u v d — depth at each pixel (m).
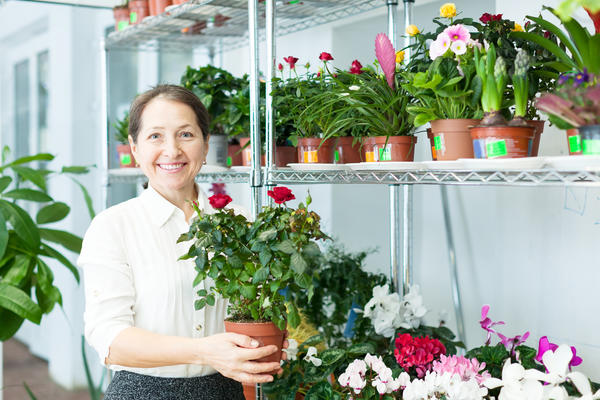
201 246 1.37
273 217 1.42
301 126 2.02
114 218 1.57
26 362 4.43
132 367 1.50
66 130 4.23
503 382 1.49
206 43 3.16
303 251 1.35
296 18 2.59
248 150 2.42
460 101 1.53
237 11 2.48
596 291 2.06
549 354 1.50
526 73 1.42
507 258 2.41
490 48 1.45
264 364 1.37
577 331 2.14
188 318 1.57
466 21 1.72
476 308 2.81
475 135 1.42
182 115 1.59
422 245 3.12
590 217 2.06
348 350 1.88
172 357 1.37
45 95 4.40
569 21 1.38
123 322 1.46
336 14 2.46
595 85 1.18
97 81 4.24
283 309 1.43
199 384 1.57
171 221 1.62
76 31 4.16
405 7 2.26
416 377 1.76
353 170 1.70
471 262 2.83
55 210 2.82
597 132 1.18
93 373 4.09
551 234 2.21
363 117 1.82
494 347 1.76
